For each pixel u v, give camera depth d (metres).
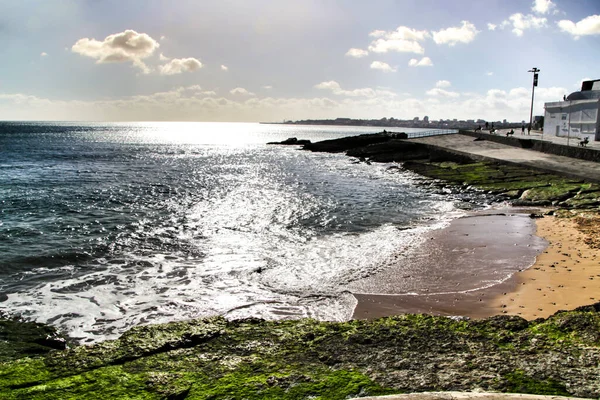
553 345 5.50
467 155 41.94
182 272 13.16
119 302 10.88
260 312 10.16
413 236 17.34
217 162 58.44
